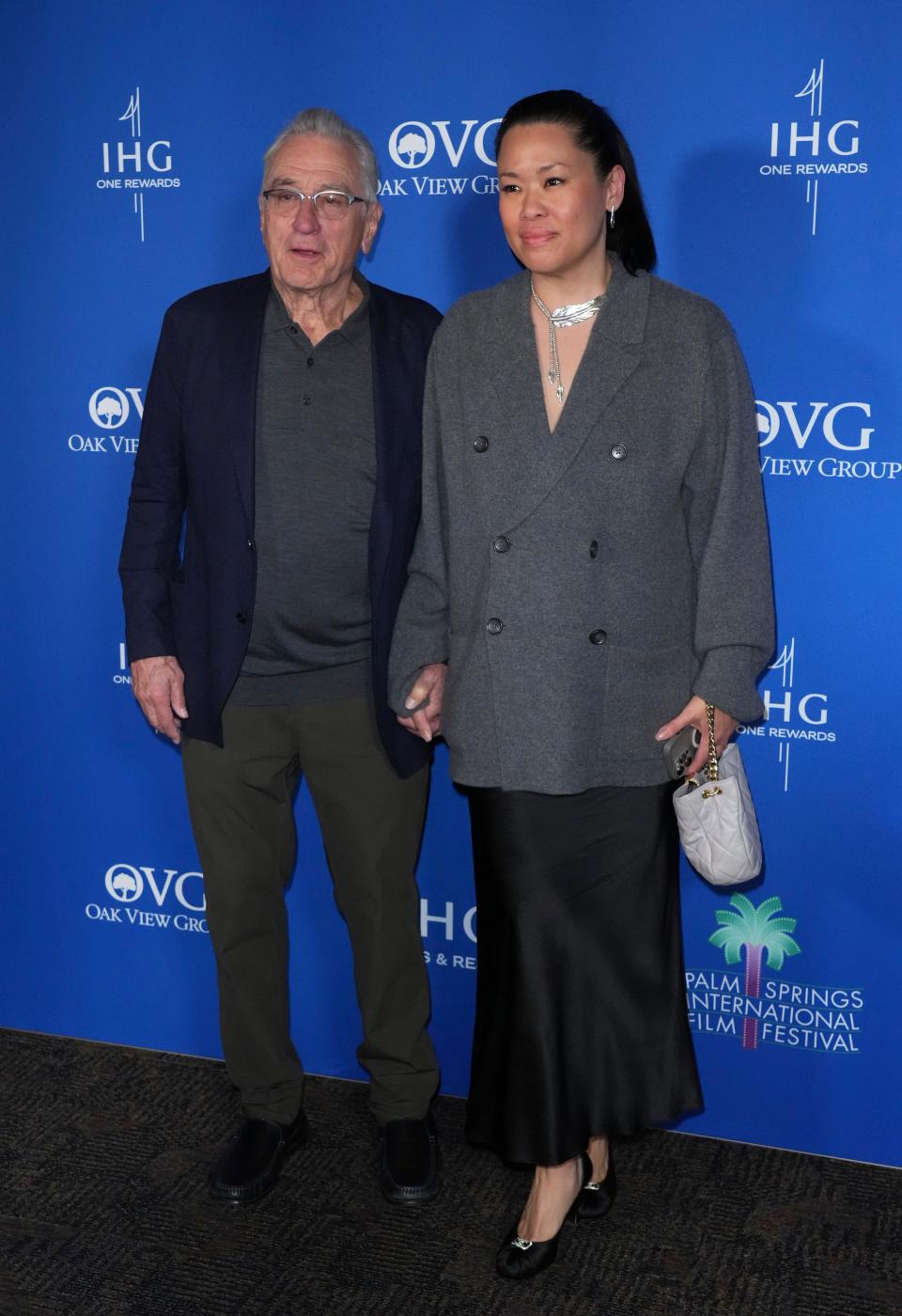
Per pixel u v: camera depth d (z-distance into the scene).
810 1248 2.21
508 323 1.96
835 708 2.34
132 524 2.26
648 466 1.91
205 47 2.40
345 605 2.20
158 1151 2.49
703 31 2.17
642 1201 2.34
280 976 2.44
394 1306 2.08
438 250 2.38
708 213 2.22
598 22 2.21
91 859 2.81
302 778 2.65
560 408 1.94
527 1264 2.13
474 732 2.00
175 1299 2.09
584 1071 2.10
